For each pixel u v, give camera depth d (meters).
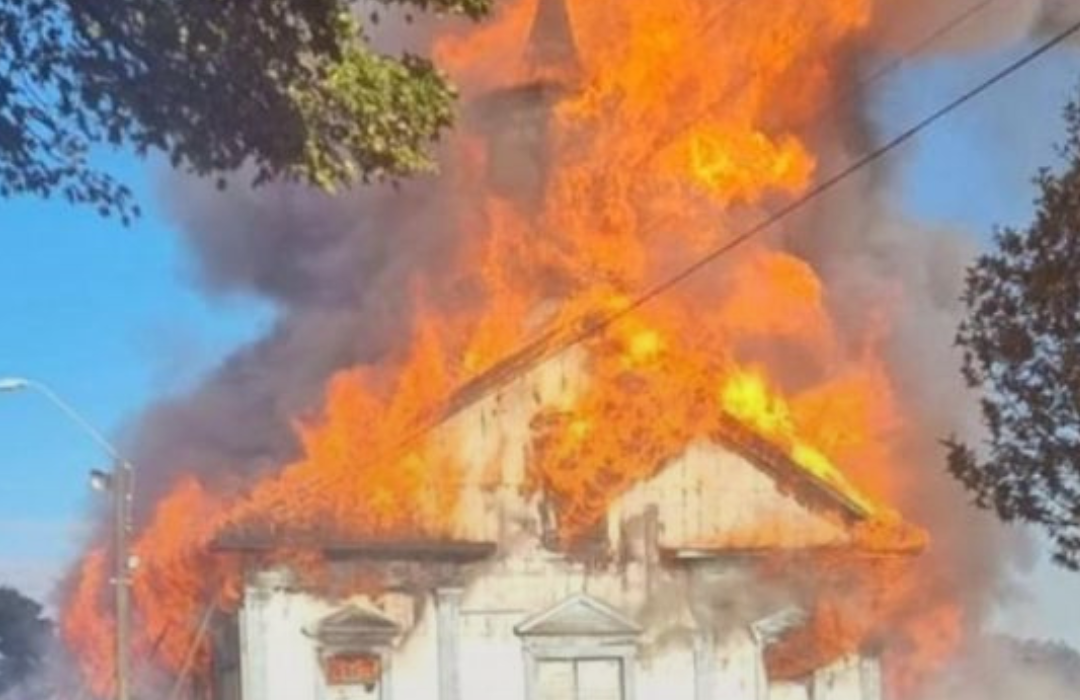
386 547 40.72
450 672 40.75
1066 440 16.45
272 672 39.94
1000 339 16.62
